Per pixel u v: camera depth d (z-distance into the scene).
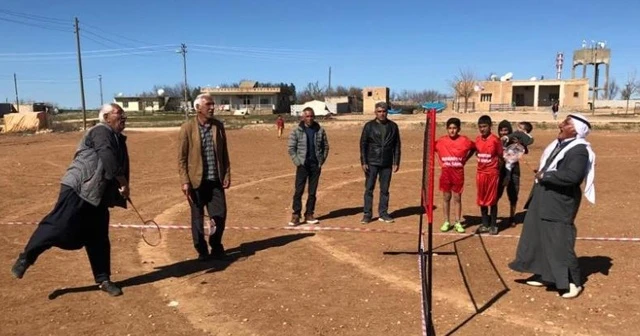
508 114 63.03
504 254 7.61
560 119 49.06
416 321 5.36
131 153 22.97
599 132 33.84
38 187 13.77
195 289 6.27
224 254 7.50
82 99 46.81
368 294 6.10
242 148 25.80
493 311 5.61
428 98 107.69
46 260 7.32
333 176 16.03
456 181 8.81
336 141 29.39
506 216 10.23
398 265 7.16
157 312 5.62
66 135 36.47
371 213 9.73
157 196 12.54
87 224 5.92
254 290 6.23
